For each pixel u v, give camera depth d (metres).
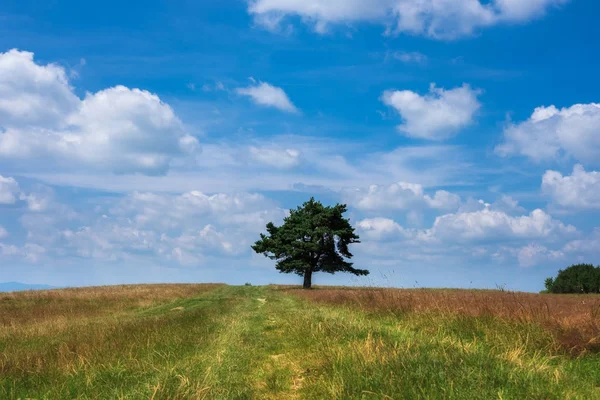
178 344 10.95
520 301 15.48
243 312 20.73
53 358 9.73
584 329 9.60
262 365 8.87
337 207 55.75
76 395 7.08
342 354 8.02
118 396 6.63
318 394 6.60
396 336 10.06
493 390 5.98
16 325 18.25
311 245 52.97
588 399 6.12
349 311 17.67
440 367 6.80
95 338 11.89
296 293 37.31
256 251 56.50
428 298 17.72
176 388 6.67
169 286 57.00
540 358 8.48
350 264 56.16
